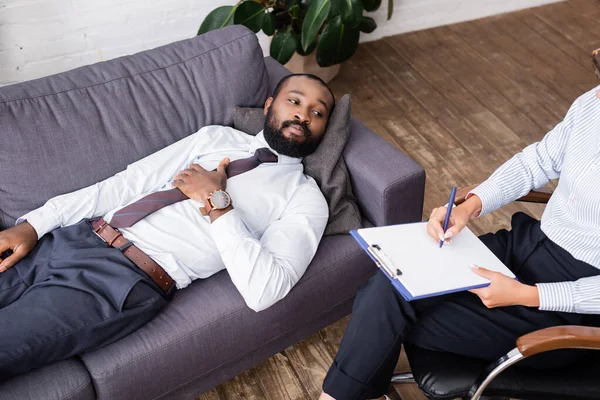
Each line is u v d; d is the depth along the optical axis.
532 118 3.16
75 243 1.74
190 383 1.79
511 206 2.69
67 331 1.57
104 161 1.91
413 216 2.01
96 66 1.99
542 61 3.57
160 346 1.63
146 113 1.98
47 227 1.80
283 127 1.93
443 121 3.13
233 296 1.76
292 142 1.93
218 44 2.12
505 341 1.57
